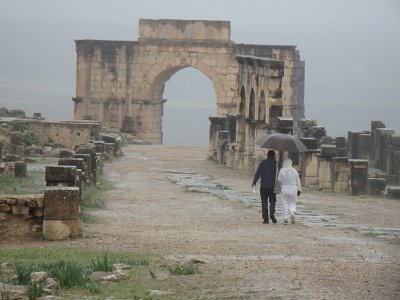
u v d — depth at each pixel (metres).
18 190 52.16
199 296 26.80
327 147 63.69
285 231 42.06
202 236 39.41
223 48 112.00
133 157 85.56
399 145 70.56
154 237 38.72
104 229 40.62
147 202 52.19
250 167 76.25
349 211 51.16
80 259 32.84
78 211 38.88
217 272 30.34
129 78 114.38
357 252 35.78
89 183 55.53
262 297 26.59
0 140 69.69
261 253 35.06
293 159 66.94
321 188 63.53
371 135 78.12
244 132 79.25
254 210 50.22
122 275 29.20
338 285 28.30
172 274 30.05
